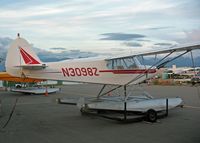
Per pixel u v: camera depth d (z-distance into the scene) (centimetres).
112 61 1109
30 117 1063
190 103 1447
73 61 1120
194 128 815
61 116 1082
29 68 1145
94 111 1024
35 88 2298
